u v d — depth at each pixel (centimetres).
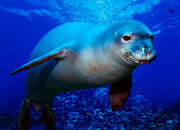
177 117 1312
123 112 1293
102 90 1491
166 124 1136
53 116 504
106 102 1388
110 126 1073
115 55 294
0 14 2997
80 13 1948
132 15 2202
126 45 278
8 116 1219
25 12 2650
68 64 355
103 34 321
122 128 1044
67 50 348
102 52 311
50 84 415
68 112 1251
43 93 452
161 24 2831
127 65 298
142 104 1708
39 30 3734
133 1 1820
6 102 3133
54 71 382
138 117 1241
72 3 1817
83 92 1462
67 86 397
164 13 2433
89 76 340
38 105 500
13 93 3312
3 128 1068
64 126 1062
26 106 493
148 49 264
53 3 2031
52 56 346
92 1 1683
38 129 1052
